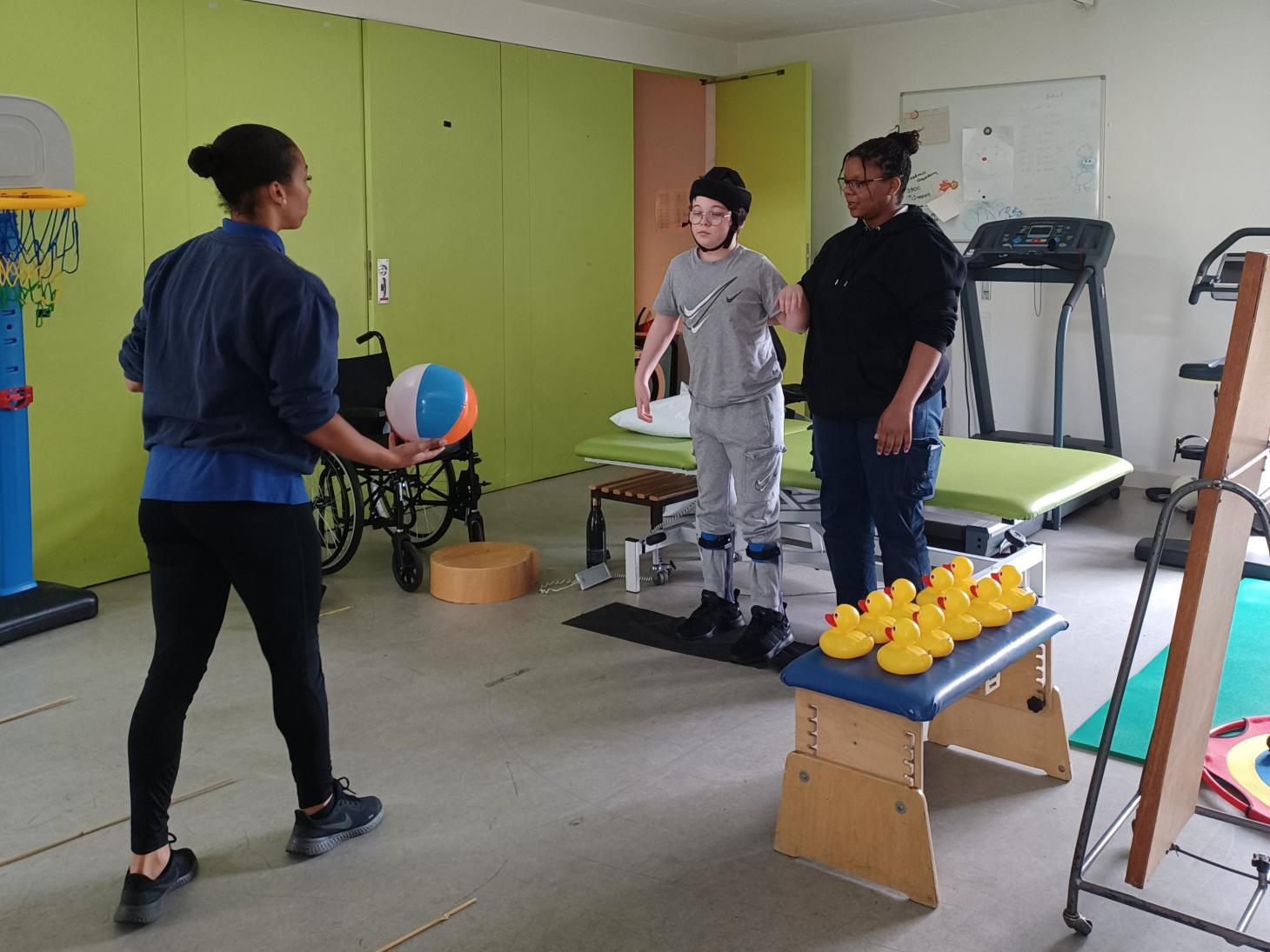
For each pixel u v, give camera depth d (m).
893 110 7.13
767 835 2.63
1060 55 6.45
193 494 2.17
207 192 4.91
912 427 3.23
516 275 6.41
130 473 4.76
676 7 6.52
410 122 5.70
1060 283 6.60
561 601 4.39
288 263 2.17
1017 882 2.42
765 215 7.50
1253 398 2.04
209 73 4.85
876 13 6.75
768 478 3.64
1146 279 6.33
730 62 7.77
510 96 6.23
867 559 3.52
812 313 3.36
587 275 6.88
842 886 2.41
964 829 2.64
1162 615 4.18
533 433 6.66
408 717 3.30
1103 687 3.47
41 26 4.27
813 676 2.40
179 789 2.87
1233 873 2.41
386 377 4.88
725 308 3.51
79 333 4.51
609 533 5.45
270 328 2.12
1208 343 6.19
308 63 5.24
